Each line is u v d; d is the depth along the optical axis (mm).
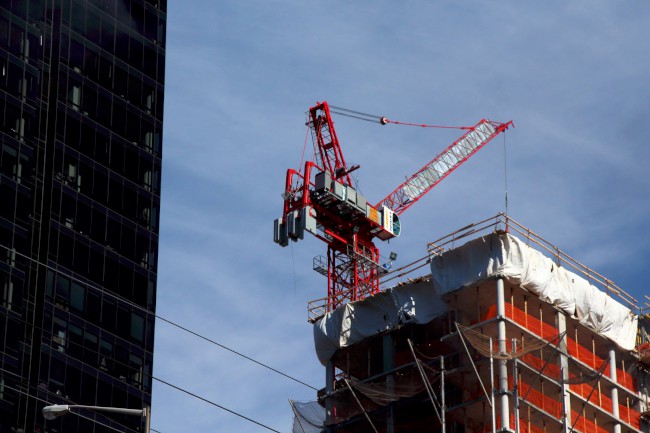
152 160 178125
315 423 153250
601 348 150250
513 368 139375
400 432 147000
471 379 142750
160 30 186250
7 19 169750
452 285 144500
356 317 153625
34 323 157750
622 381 150375
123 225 171375
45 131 168000
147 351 166875
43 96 169500
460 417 142375
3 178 161875
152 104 181250
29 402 153875
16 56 168875
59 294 161250
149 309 169375
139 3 185000
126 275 168875
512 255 143500
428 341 148500
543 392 141625
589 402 145750
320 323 155750
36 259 160875
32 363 155750
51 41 173125
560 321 145750
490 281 142625
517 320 142625
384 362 149750
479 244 144500
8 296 156875
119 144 175250
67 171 168250
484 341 139875
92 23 178125
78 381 158875
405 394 147000
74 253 164750
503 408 138500
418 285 149875
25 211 162375
